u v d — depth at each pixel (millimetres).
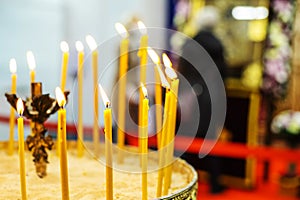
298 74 3713
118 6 4723
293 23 3730
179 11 4273
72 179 997
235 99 3359
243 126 3344
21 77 4637
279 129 3469
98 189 913
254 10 3824
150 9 4555
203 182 3191
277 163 3662
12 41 4695
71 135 2209
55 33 4938
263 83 3729
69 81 3971
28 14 4777
